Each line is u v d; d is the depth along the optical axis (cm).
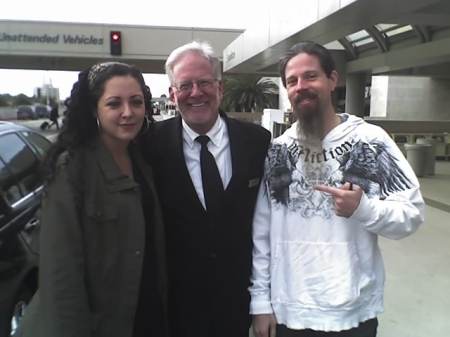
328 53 179
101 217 164
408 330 320
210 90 194
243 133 205
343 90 1841
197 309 202
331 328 169
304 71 175
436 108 2023
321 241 172
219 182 198
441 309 352
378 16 682
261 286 192
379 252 181
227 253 199
